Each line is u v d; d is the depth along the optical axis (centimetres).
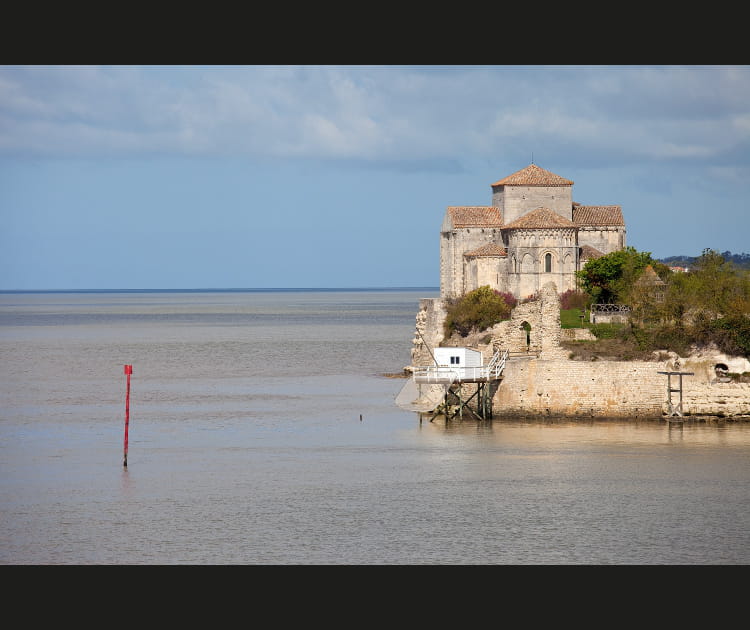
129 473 17862
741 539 14375
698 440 19938
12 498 16225
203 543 14200
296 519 15175
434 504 15900
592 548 14075
